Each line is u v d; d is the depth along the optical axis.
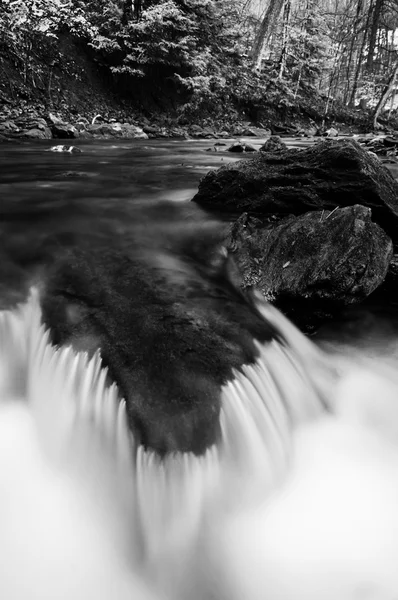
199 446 2.39
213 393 2.57
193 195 7.09
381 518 2.47
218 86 23.36
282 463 2.67
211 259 4.61
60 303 3.38
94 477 2.50
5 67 15.70
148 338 2.94
